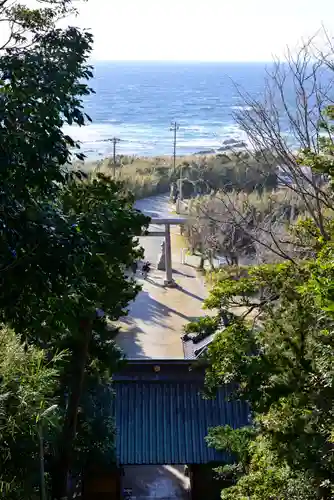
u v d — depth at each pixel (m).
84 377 12.80
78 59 6.72
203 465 13.67
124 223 9.59
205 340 20.09
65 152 6.41
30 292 6.14
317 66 14.19
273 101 14.58
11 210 5.84
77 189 8.73
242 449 11.14
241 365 9.90
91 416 13.16
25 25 6.88
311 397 8.18
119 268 10.97
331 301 6.62
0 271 5.80
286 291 9.84
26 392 8.45
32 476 9.57
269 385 9.30
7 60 6.21
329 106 10.56
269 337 9.69
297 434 8.27
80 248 6.08
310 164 9.69
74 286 6.47
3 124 6.21
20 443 9.52
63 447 11.95
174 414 14.19
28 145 5.97
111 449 13.27
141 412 14.19
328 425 7.49
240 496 8.77
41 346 11.01
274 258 17.06
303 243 13.16
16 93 6.18
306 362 8.85
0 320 6.70
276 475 8.52
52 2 7.12
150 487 15.20
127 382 14.77
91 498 13.63
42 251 5.77
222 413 14.19
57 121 6.45
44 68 6.46
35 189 6.67
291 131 16.36
